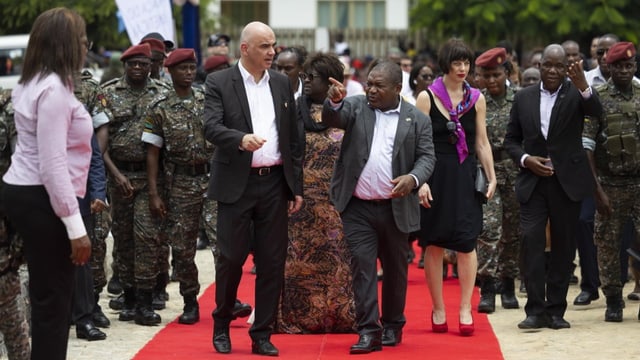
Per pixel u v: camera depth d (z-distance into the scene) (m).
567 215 10.47
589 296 12.23
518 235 12.07
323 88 10.38
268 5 41.84
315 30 40.19
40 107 6.96
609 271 10.96
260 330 9.38
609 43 13.57
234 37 38.97
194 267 10.94
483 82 12.22
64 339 7.36
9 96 8.27
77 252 7.07
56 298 7.28
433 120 10.25
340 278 10.38
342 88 9.23
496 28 28.47
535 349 9.62
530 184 10.48
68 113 7.03
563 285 10.63
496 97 12.26
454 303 12.27
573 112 10.36
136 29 14.67
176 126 10.69
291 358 9.24
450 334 10.37
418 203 9.57
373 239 9.45
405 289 9.72
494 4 28.22
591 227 12.18
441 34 29.61
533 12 27.95
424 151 9.41
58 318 7.30
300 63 12.34
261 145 8.77
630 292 13.06
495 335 10.31
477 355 9.37
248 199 9.20
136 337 10.26
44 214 7.10
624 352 9.47
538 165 10.35
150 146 10.77
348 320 10.36
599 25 27.97
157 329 10.70
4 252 7.44
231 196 9.18
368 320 9.38
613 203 10.95
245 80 9.29
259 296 9.37
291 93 9.44
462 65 10.17
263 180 9.23
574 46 15.02
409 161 9.37
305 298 10.37
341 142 9.95
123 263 11.23
